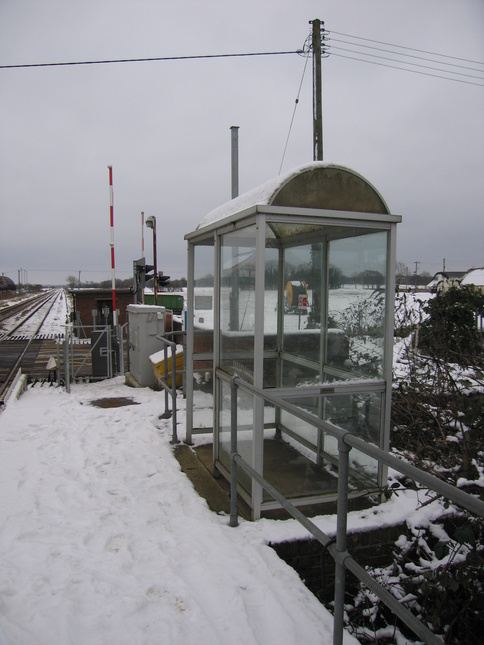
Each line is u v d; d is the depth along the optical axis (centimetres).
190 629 233
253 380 349
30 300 8400
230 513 345
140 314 891
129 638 226
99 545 310
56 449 502
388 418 371
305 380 474
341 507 208
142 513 358
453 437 487
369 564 345
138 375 913
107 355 1028
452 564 325
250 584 270
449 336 626
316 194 346
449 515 367
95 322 2114
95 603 248
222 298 429
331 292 432
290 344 501
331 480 396
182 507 371
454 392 496
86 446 511
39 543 309
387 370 369
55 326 3030
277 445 481
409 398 516
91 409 685
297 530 330
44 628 228
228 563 288
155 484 412
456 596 324
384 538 347
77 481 418
